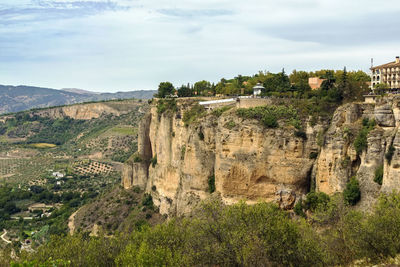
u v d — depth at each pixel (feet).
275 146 266.57
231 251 181.47
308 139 263.70
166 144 388.16
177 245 198.90
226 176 276.82
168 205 374.63
